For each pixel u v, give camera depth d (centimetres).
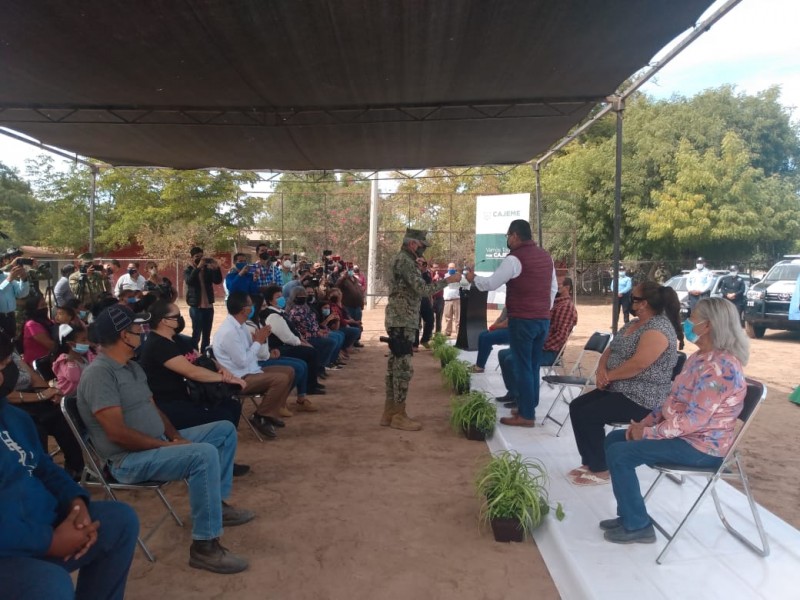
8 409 256
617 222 936
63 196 3344
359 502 460
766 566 339
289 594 333
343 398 810
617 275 934
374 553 379
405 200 2959
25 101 908
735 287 1545
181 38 654
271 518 431
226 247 2880
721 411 348
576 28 635
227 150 1231
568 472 488
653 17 606
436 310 1360
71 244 3312
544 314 600
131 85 825
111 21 607
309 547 387
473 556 376
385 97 897
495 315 2141
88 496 263
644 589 314
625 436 401
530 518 390
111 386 359
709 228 2375
